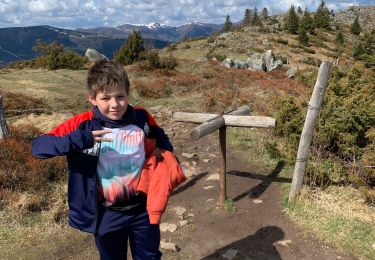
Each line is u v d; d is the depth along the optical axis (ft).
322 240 15.34
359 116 22.24
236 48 189.06
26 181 20.18
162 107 45.98
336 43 255.91
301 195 18.04
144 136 8.38
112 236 8.61
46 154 7.48
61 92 54.29
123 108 7.97
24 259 14.06
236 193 20.39
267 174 22.93
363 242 15.06
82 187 8.13
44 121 37.58
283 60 164.76
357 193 19.03
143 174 8.26
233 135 31.22
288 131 26.91
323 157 22.52
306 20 284.82
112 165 8.07
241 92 54.29
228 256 14.33
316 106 16.81
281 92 56.39
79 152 8.02
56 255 14.44
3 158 21.77
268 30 253.24
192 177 22.97
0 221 16.47
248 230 16.39
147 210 8.16
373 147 21.50
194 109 44.75
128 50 109.91
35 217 17.10
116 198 8.20
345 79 27.71
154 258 9.05
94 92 7.82
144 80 63.93
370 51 199.72
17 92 49.78
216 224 17.01
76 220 8.42
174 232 16.24
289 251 14.71
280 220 17.08
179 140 31.40
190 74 73.51
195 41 219.82
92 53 115.65
